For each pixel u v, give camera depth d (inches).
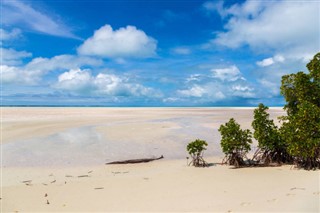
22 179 455.8
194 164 526.3
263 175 415.5
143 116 1876.2
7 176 477.7
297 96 533.0
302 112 449.1
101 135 953.5
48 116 1774.1
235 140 500.7
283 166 480.4
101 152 691.4
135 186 388.5
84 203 323.3
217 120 1539.1
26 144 791.1
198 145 522.6
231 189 347.3
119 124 1294.3
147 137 911.0
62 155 657.0
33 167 547.5
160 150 715.4
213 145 773.3
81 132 1024.2
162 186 382.0
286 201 283.0
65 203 325.1
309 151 435.2
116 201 326.0
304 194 301.6
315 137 437.1
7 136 923.4
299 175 402.6
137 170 513.3
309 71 550.3
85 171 513.0
